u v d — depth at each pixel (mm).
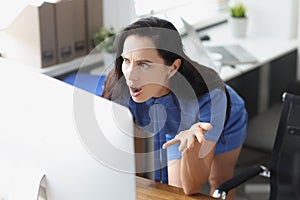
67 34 2971
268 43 3809
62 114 1146
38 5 2824
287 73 3760
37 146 1223
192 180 1622
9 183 1332
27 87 1197
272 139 3096
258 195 3254
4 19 2902
